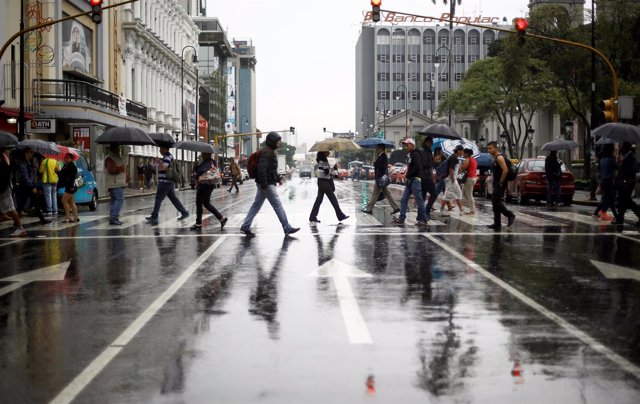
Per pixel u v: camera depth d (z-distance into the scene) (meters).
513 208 25.95
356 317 7.51
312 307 8.04
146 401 4.88
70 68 42.19
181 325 7.19
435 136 21.45
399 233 16.27
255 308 8.01
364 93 177.00
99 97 43.22
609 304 8.20
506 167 16.92
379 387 5.15
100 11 23.56
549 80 49.97
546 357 5.94
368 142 22.38
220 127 97.81
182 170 72.25
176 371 5.57
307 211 24.33
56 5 40.03
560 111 51.19
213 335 6.76
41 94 37.41
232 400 4.88
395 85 173.00
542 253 12.72
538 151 66.81
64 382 5.33
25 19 36.81
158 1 66.50
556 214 22.39
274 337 6.66
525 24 26.38
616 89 25.31
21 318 7.60
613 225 18.31
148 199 38.72
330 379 5.34
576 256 12.33
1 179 15.96
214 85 98.25
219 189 55.44
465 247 13.60
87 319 7.52
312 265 11.29
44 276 10.45
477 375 5.43
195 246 14.02
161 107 69.94
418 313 7.70
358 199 33.69
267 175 15.66
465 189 21.94
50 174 22.47
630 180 17.95
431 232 16.48
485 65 56.03
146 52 63.03
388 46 173.12
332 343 6.42
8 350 6.28
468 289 9.15
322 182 18.89
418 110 172.50
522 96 52.06
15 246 14.34
